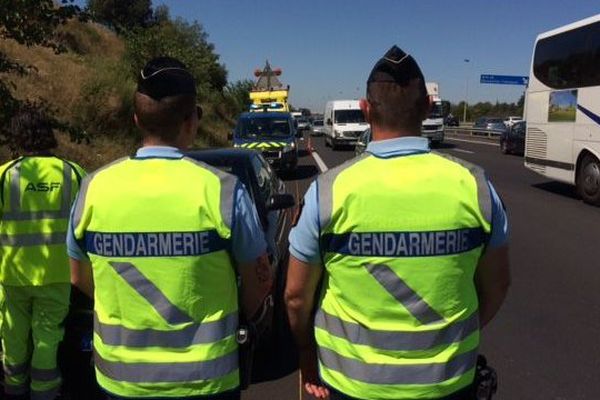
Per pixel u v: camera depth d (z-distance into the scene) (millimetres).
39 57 18266
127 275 1960
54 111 4879
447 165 1836
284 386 4148
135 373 1968
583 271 6938
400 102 1847
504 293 1995
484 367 2016
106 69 19891
